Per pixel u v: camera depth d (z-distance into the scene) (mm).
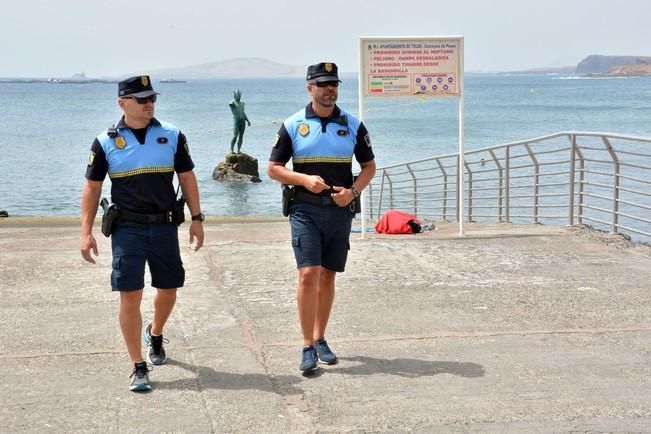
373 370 5082
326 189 5023
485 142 46406
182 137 4883
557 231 10070
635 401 4562
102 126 62438
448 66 9953
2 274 7664
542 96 141250
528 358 5289
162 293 4980
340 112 5133
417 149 41906
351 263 8148
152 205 4750
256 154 40594
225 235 9953
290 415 4387
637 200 20047
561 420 4309
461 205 10211
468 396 4645
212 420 4316
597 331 5855
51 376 4977
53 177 29516
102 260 8305
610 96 137250
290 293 6977
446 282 7352
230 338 5734
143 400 4590
